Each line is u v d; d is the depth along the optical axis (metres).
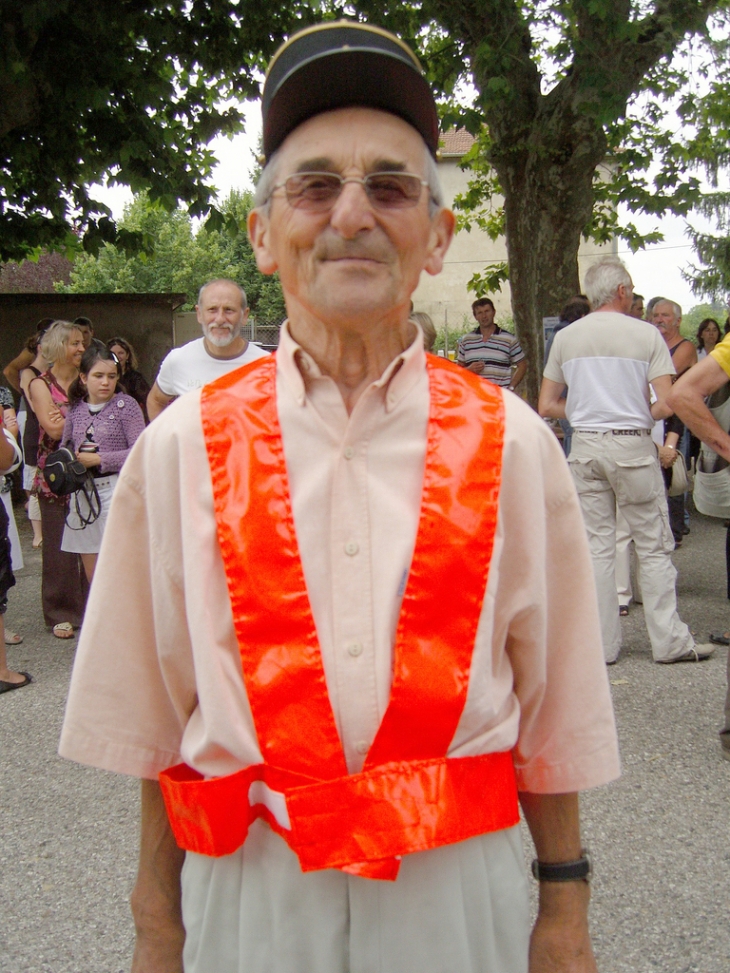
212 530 1.15
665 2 8.84
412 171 1.17
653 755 3.62
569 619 1.25
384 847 1.09
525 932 1.22
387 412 1.16
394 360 1.17
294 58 1.19
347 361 1.18
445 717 1.12
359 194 1.13
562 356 4.72
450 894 1.14
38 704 4.44
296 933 1.14
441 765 1.13
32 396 5.55
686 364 7.25
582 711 1.25
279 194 1.18
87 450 5.24
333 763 1.11
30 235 11.21
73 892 2.83
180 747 1.26
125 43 9.41
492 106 8.84
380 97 1.16
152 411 4.93
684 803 3.23
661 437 6.25
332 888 1.13
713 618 5.59
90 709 1.23
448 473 1.14
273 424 1.17
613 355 4.53
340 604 1.13
